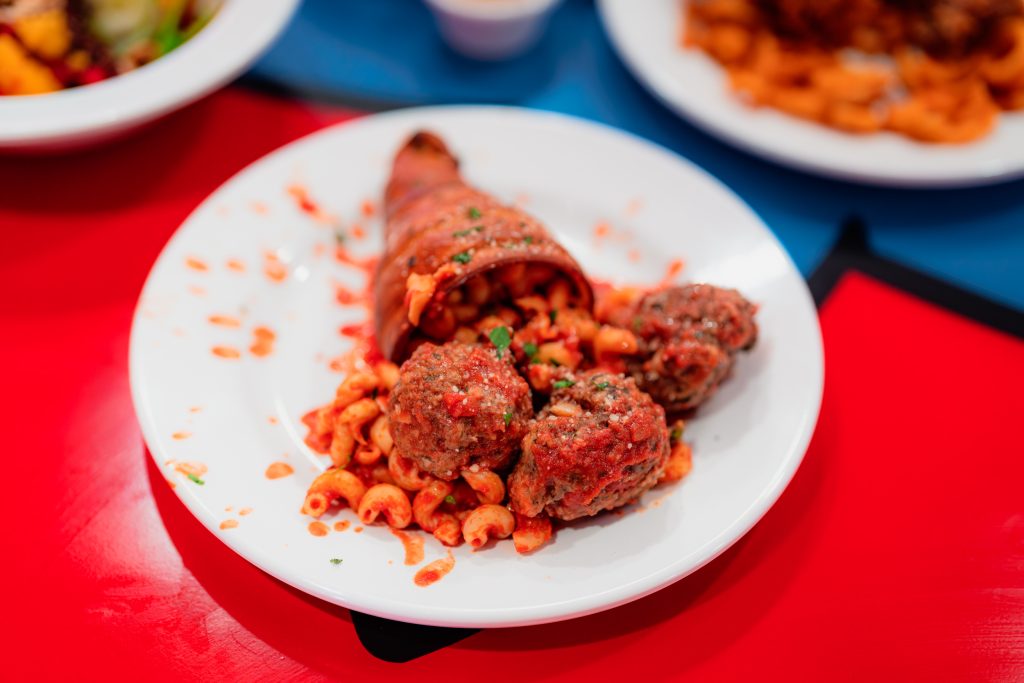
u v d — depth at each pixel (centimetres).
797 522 42
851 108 54
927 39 57
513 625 35
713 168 56
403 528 38
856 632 39
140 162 54
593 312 44
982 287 51
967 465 44
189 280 45
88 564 39
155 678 37
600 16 65
